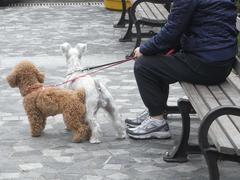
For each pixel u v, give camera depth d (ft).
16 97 26.17
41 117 20.68
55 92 20.24
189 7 17.69
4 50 36.04
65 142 20.29
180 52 18.88
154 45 18.48
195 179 17.08
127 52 35.37
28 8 53.78
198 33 17.95
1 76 29.78
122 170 17.76
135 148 19.63
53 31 42.34
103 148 19.66
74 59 21.17
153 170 17.76
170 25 18.03
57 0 57.93
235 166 18.17
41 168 17.97
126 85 28.02
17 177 17.30
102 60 33.14
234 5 18.24
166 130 20.42
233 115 14.19
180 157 18.43
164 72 18.63
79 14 50.14
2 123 22.54
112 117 20.44
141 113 22.53
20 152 19.34
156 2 33.60
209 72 17.97
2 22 46.29
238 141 13.30
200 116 15.26
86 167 18.03
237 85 18.04
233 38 18.10
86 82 20.11
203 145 13.92
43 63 32.48
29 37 40.14
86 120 20.12
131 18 37.11
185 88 17.93
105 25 44.86
